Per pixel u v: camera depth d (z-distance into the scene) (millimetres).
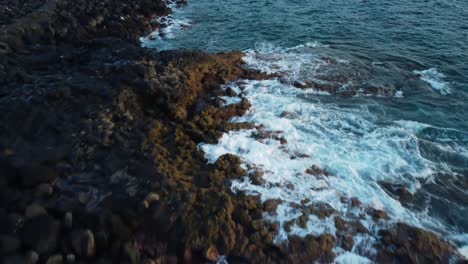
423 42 21469
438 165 12219
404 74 17969
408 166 12078
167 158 11547
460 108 15430
